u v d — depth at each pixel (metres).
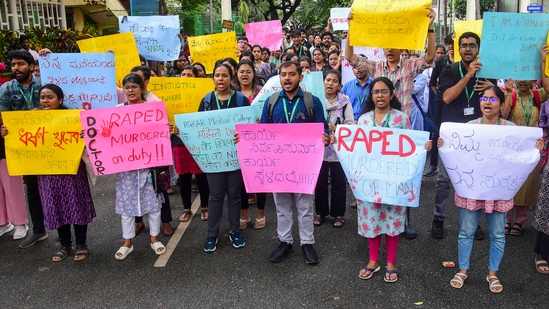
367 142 3.79
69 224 4.47
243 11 25.45
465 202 3.67
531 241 4.61
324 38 11.30
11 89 4.68
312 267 4.17
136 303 3.65
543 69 4.05
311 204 4.21
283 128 4.09
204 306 3.57
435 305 3.49
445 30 14.73
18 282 4.05
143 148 4.35
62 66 5.00
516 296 3.58
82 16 17.48
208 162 4.45
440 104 5.79
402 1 4.14
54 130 4.25
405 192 3.68
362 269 3.99
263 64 8.41
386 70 4.69
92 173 4.45
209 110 4.59
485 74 4.18
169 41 7.58
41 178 4.26
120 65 6.55
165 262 4.35
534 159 3.52
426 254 4.36
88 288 3.91
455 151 3.66
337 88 4.97
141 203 4.38
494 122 3.73
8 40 8.55
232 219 4.62
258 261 4.32
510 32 4.05
